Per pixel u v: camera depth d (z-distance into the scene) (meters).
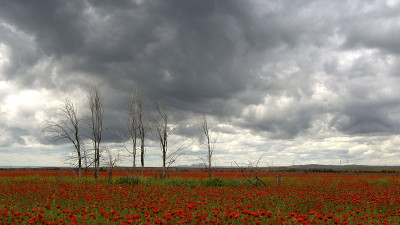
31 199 15.67
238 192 20.36
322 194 19.95
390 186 29.52
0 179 29.95
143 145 37.75
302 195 17.75
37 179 30.70
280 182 30.62
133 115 37.47
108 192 18.97
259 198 16.16
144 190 20.23
